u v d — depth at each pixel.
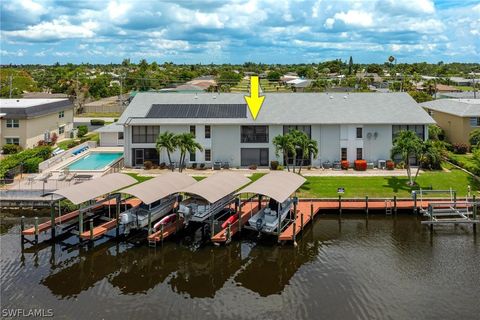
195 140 50.84
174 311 22.75
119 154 59.59
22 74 147.38
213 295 24.55
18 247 31.16
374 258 29.25
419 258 29.14
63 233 33.09
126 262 29.02
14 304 23.38
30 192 40.31
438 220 35.12
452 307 22.86
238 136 50.84
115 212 36.12
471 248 30.86
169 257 29.80
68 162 53.12
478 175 44.44
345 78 172.38
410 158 50.19
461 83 153.38
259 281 26.22
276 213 33.19
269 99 55.22
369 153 50.75
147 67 195.88
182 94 57.75
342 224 36.12
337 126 50.41
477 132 54.47
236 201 36.47
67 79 121.62
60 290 25.08
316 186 42.97
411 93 92.06
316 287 25.25
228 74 178.00
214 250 30.73
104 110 106.31
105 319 21.91
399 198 38.94
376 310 22.61
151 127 51.16
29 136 58.16
